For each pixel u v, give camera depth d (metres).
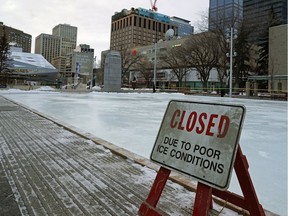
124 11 98.56
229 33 39.88
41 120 9.49
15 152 5.28
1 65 52.47
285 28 44.09
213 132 2.39
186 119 2.67
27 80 75.62
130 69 76.88
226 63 42.72
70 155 5.14
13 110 12.68
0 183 3.68
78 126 8.46
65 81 84.62
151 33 96.75
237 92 40.31
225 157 2.22
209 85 60.84
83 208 3.01
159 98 26.52
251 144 6.46
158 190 2.66
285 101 27.62
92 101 19.81
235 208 2.95
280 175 4.26
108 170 4.31
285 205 3.23
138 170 4.33
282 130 8.57
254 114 13.73
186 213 2.94
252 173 4.34
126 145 6.06
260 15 50.72
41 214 2.85
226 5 42.44
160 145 2.80
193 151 2.47
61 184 3.69
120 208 3.03
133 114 11.91
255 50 50.44
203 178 2.29
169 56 61.00
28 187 3.56
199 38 46.66
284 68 43.91
